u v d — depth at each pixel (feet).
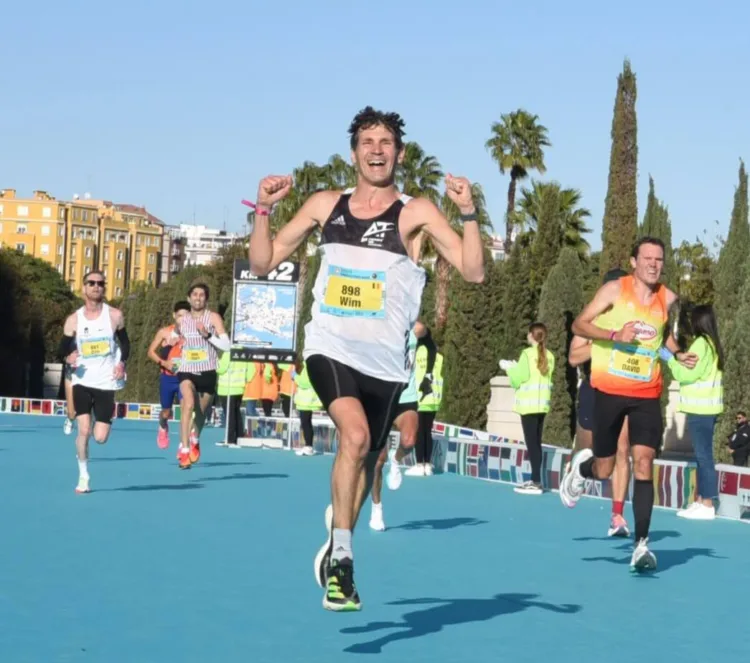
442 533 39.19
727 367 82.28
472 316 118.52
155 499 46.88
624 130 127.54
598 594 28.07
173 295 193.47
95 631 22.27
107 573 28.78
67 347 47.57
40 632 22.07
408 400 39.83
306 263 150.71
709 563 34.01
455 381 118.62
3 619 23.17
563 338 104.73
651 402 31.53
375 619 24.07
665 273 128.88
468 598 26.86
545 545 36.81
